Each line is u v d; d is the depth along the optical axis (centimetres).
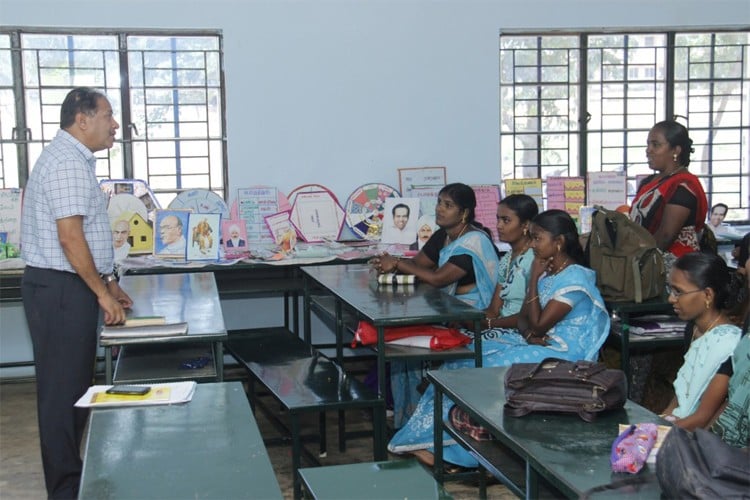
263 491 181
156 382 317
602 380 226
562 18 579
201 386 257
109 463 196
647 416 228
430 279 417
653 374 427
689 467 165
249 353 423
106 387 253
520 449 206
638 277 379
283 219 534
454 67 569
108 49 540
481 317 350
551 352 347
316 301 494
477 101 574
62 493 322
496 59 575
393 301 375
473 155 577
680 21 589
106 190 517
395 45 561
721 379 247
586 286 347
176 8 536
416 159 570
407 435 362
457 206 424
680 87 604
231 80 545
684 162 418
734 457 166
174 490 181
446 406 348
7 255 500
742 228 590
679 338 391
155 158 552
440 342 357
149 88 547
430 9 562
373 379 483
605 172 580
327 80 555
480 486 339
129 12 532
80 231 311
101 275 335
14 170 536
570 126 600
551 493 240
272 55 547
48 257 313
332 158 560
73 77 538
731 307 266
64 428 319
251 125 549
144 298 388
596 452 202
